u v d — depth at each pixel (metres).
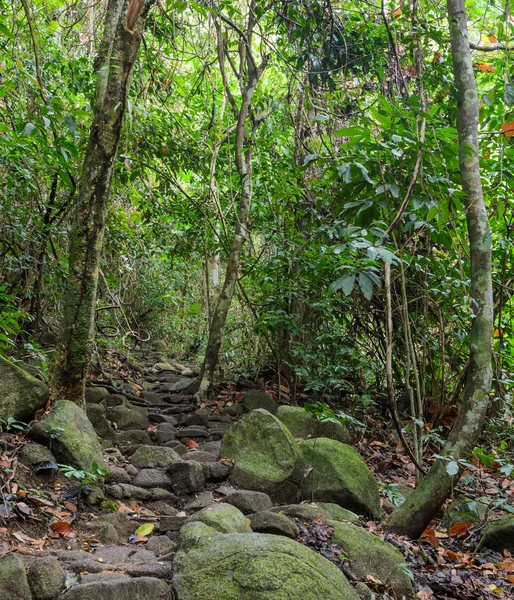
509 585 3.37
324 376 5.96
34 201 5.90
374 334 6.24
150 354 10.13
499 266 5.96
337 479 4.05
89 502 3.46
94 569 2.60
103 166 4.22
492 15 6.77
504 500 3.78
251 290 7.63
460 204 4.60
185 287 12.73
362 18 6.82
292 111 7.25
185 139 7.08
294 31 6.91
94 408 4.63
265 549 2.43
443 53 6.33
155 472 4.05
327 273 5.80
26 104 5.59
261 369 7.11
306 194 6.67
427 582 3.19
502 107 5.52
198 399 6.23
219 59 6.78
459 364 6.08
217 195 7.40
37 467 3.48
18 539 2.87
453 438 3.65
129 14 4.16
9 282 5.84
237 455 4.24
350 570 2.96
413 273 5.49
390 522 3.74
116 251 7.27
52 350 4.84
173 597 2.37
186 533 2.82
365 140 4.57
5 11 5.68
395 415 3.63
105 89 4.33
